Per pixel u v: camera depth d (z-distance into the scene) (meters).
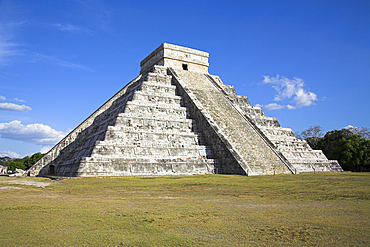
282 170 33.53
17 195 14.35
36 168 39.44
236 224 8.20
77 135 42.97
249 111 48.66
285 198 12.93
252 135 37.81
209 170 32.88
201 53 52.12
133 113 34.00
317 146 65.31
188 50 50.84
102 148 29.86
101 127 39.06
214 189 16.91
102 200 12.66
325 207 10.48
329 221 8.27
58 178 26.05
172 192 15.62
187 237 7.07
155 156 31.73
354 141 49.81
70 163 32.84
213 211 10.04
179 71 47.84
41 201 12.36
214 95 43.75
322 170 43.88
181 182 21.53
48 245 6.52
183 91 40.91
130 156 30.81
